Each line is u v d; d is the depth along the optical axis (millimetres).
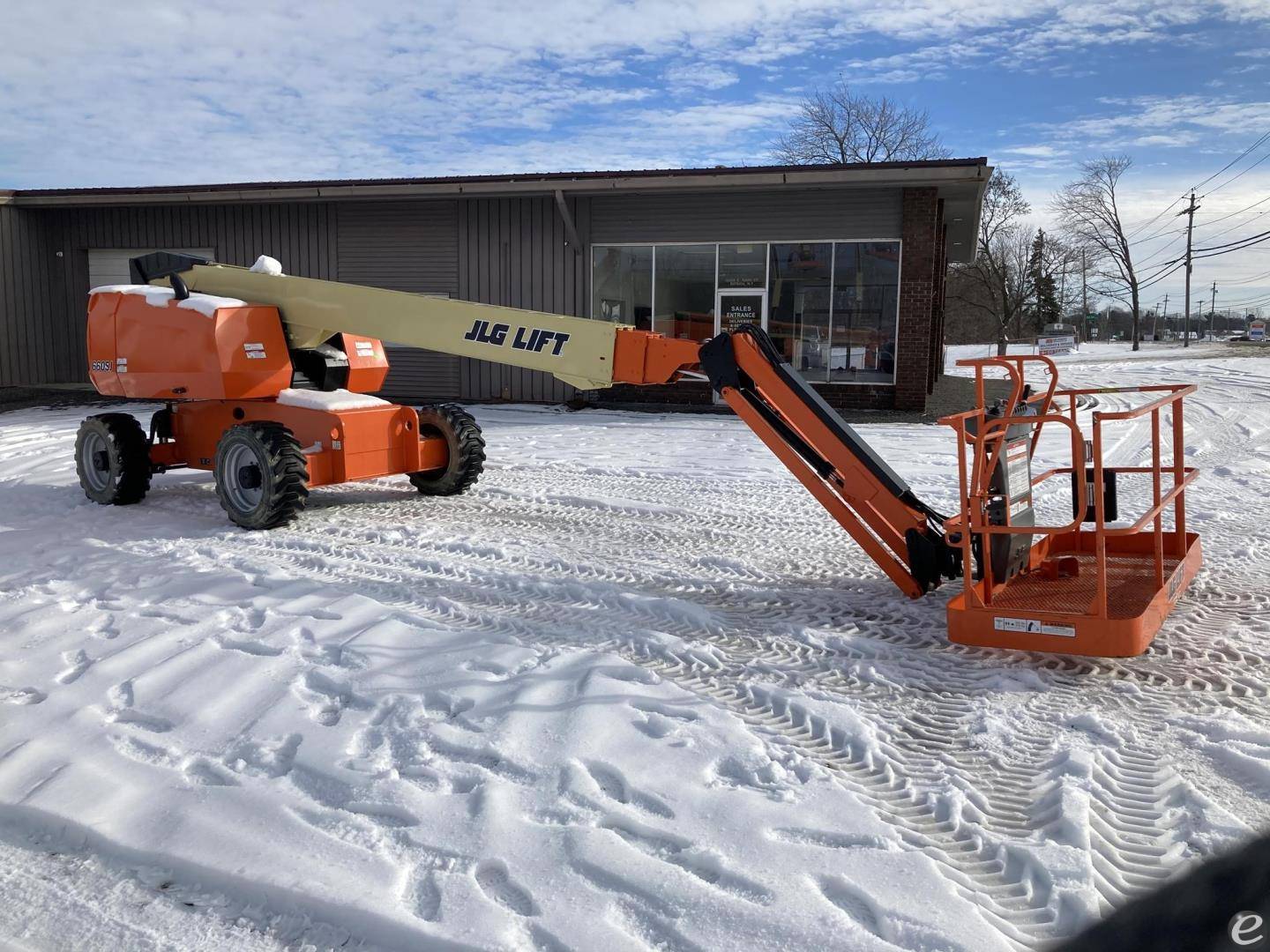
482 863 2803
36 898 2729
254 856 2855
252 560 6281
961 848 2896
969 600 4504
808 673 4332
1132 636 4148
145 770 3418
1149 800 3145
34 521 7633
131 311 7883
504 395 17703
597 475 9570
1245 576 5660
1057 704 3932
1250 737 3537
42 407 16172
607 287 16906
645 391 17109
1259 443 11336
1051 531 4340
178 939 2543
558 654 4449
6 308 18828
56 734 3715
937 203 15602
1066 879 2672
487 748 3504
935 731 3727
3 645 4711
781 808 3061
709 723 3719
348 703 3986
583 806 3105
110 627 4973
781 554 6465
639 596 5391
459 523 7492
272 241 18469
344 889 2668
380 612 5086
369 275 18031
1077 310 75125
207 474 9734
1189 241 58125
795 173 14820
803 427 5277
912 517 5148
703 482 9117
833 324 16016
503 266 17344
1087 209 56656
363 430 7609
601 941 2432
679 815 3031
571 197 16625
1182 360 31969
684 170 15234
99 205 18156
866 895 2596
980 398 4508
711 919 2512
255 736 3674
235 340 7438
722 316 16500
